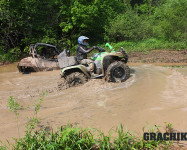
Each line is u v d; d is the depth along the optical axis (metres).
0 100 4.90
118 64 5.71
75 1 15.18
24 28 14.30
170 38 15.74
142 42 16.11
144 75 6.23
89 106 4.11
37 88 5.83
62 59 6.19
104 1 17.41
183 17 15.59
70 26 15.16
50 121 3.52
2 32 14.16
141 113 3.54
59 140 2.65
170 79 5.59
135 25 17.14
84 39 6.18
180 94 4.32
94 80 5.91
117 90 5.02
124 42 15.96
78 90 5.39
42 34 15.24
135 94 4.57
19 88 5.95
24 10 14.48
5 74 8.30
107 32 17.86
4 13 13.10
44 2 15.39
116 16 17.98
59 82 6.20
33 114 3.93
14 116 3.88
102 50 6.23
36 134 2.97
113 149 2.64
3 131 3.26
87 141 2.70
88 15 15.23
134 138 2.77
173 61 9.38
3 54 13.03
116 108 3.87
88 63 6.04
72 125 3.30
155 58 10.27
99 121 3.38
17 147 2.65
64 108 4.14
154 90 4.72
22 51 14.91
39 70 8.39
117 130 3.03
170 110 3.55
